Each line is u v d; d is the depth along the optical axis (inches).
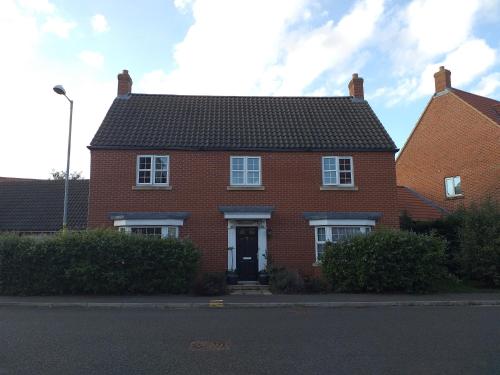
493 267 642.2
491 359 276.2
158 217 681.6
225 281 643.5
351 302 517.7
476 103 995.3
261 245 703.1
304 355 287.6
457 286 656.4
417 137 1138.7
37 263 577.0
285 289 615.5
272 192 721.0
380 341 326.3
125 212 695.7
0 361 273.0
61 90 673.6
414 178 1141.7
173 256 594.9
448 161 1021.8
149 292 590.2
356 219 701.9
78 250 576.4
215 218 706.2
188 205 706.8
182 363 268.8
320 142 742.5
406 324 394.0
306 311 476.4
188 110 823.1
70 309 489.7
